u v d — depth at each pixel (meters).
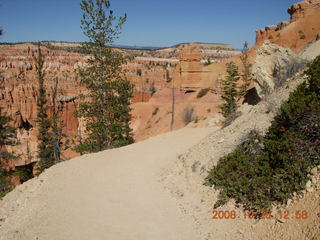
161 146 19.42
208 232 7.34
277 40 52.03
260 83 26.05
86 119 25.83
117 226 8.24
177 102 57.44
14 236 7.89
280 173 7.28
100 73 24.88
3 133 29.59
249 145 9.55
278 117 9.05
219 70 58.56
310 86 9.30
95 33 23.78
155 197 10.38
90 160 15.74
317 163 6.78
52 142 39.97
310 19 50.41
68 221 8.62
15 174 38.19
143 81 110.62
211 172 9.78
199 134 22.97
